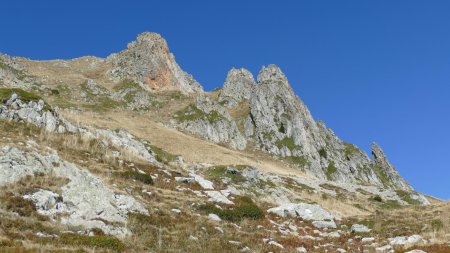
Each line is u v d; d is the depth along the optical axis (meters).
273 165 110.94
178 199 37.78
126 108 126.88
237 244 28.03
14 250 19.98
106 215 29.14
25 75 130.38
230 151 103.75
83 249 22.27
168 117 127.50
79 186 31.02
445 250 26.78
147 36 177.50
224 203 39.38
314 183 88.12
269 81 165.88
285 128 145.75
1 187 27.77
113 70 160.12
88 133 50.97
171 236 28.11
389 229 38.47
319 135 161.75
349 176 150.38
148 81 159.00
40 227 24.59
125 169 41.69
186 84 188.75
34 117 46.62
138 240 26.30
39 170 31.03
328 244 32.38
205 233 29.95
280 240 31.19
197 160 81.44
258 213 38.22
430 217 43.19
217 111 137.62
